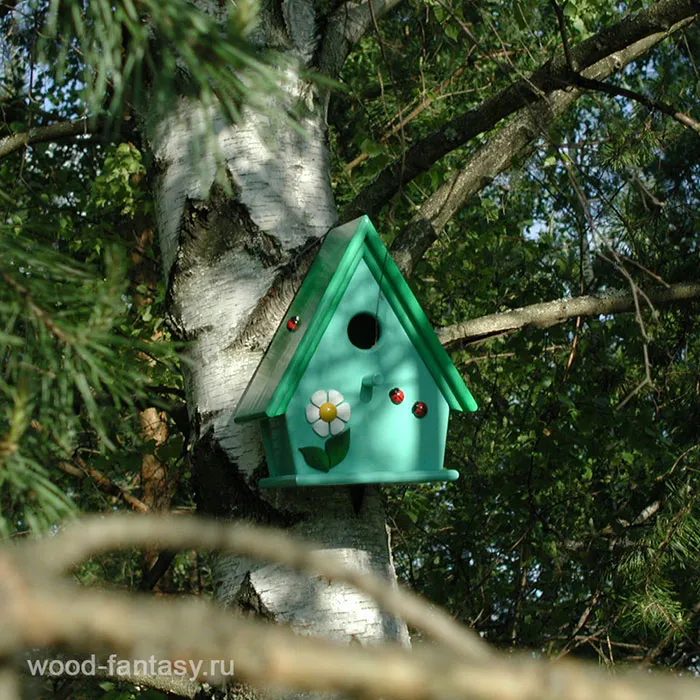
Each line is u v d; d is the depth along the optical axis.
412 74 7.45
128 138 3.98
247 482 3.25
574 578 6.73
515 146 3.96
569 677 0.50
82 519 1.38
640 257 5.30
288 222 3.49
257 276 3.45
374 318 3.43
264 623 3.12
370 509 3.30
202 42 1.40
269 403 3.11
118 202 6.94
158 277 7.55
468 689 0.50
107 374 1.55
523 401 7.02
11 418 1.40
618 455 6.52
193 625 0.53
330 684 0.51
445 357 3.39
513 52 5.30
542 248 6.61
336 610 3.12
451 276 6.84
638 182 3.96
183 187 3.48
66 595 0.55
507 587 6.78
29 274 1.58
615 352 6.34
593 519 7.01
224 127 3.49
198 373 3.41
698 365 5.75
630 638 6.58
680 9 3.52
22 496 1.42
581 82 3.77
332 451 3.21
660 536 5.14
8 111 6.22
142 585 5.86
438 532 7.42
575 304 4.18
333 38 3.70
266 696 2.98
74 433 1.55
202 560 8.16
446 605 6.83
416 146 3.80
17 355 1.57
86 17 1.50
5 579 0.56
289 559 0.83
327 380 3.24
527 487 6.22
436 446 3.38
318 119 3.66
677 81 5.45
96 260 6.70
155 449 5.47
